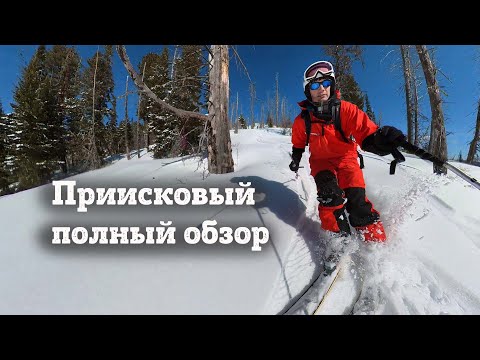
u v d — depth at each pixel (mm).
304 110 1914
